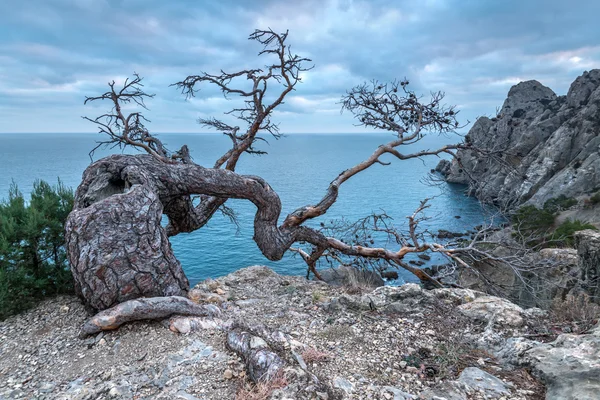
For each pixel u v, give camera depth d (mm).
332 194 10883
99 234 6270
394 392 3887
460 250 11141
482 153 12250
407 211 44094
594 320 5473
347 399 3754
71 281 7754
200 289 8797
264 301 7934
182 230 10672
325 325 5984
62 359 5145
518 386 4000
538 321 5809
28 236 7238
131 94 10141
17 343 5766
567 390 3602
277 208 9711
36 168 121812
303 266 30797
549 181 63062
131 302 5773
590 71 80250
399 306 6582
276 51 11164
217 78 11578
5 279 6773
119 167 7922
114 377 4480
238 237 43594
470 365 4594
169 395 3947
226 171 8930
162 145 11578
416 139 12219
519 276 10320
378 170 104812
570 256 13117
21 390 4461
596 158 59031
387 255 11672
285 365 4176
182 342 5188
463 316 6227
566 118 77562
